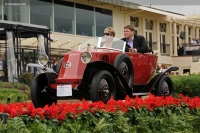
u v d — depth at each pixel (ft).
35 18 76.64
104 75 27.02
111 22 96.37
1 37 63.00
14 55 57.98
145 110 23.65
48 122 18.04
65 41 77.10
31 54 62.54
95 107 20.62
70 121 19.13
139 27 107.14
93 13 91.15
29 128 17.08
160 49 113.29
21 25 58.65
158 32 112.47
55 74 27.73
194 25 128.67
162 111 24.61
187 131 24.98
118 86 28.66
